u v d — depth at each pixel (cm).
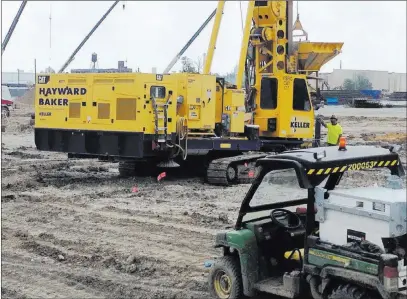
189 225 1142
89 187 1555
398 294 555
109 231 1104
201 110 1641
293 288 644
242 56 1717
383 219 565
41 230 1116
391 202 561
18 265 917
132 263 914
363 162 648
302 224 697
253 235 689
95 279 848
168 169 1778
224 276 718
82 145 1638
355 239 590
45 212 1260
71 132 1655
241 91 1706
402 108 5794
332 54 1789
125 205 1322
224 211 1265
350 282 592
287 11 1761
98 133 1603
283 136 1730
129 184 1611
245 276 682
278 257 701
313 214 630
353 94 6931
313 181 627
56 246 1011
